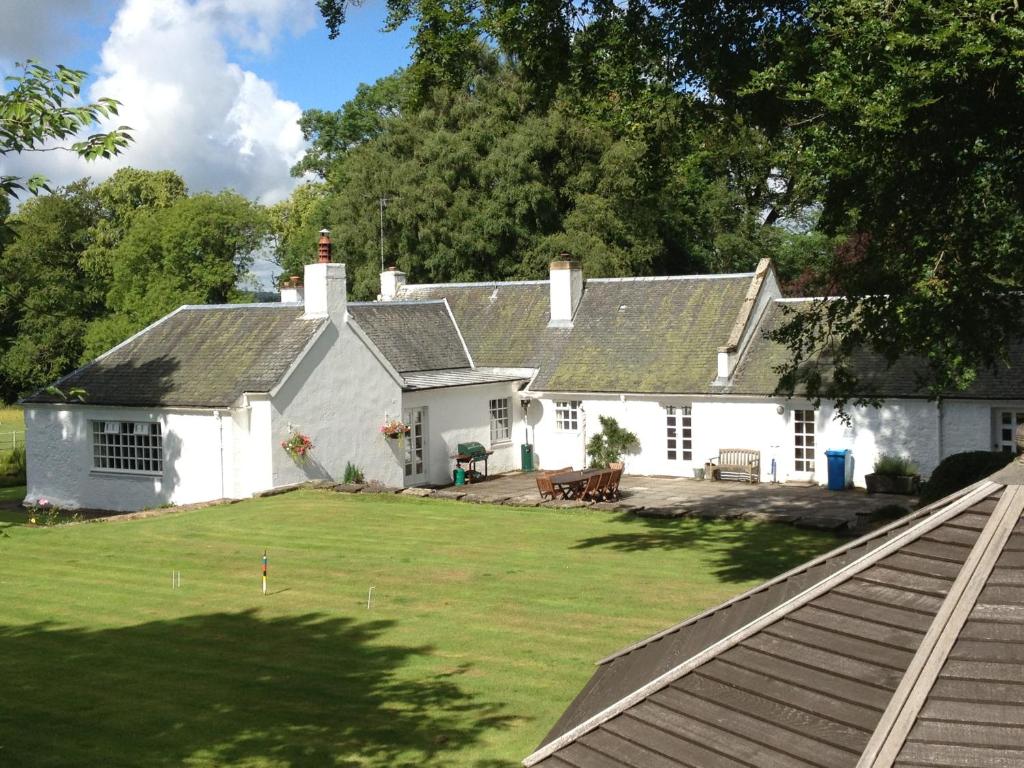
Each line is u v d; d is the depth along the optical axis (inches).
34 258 2507.4
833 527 858.8
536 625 598.5
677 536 855.7
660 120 755.4
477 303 1626.5
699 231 2183.8
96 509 1177.4
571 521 939.3
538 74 743.7
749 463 1296.8
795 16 668.7
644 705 241.0
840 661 223.9
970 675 203.5
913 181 583.2
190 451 1109.7
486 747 427.5
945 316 584.7
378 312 1464.1
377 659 541.6
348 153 2637.8
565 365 1469.0
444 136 2022.6
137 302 2316.7
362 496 1068.5
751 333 1365.7
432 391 1323.8
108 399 1159.0
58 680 510.3
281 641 574.2
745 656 238.7
